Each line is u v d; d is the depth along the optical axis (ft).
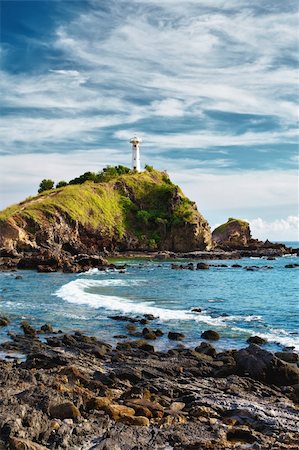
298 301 132.05
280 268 300.20
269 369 54.08
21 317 100.32
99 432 33.37
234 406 43.52
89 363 60.29
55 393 38.88
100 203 490.08
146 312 106.73
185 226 491.72
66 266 262.06
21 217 385.70
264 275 240.32
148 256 435.94
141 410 38.88
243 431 35.58
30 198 471.62
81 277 218.59
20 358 64.23
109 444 30.76
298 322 95.55
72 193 470.39
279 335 81.92
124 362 61.87
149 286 172.86
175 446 32.04
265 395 48.60
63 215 424.87
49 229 393.91
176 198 526.16
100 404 38.29
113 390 46.78
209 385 51.37
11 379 44.80
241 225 566.77
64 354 64.49
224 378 54.44
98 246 452.76
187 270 273.95
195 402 43.47
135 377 53.01
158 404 41.09
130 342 73.72
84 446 30.89
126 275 233.35
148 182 562.66
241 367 55.72
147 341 77.56
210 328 88.89
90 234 449.48
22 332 83.92
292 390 50.34
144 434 33.91
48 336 80.69
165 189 536.42
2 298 133.18
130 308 112.06
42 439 30.81
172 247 496.23
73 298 131.03
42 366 57.41
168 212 517.55
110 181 546.67
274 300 134.41
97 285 174.19
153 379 52.54
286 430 37.52
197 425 36.91
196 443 32.30
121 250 478.59
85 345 71.20
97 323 93.45
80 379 47.67
